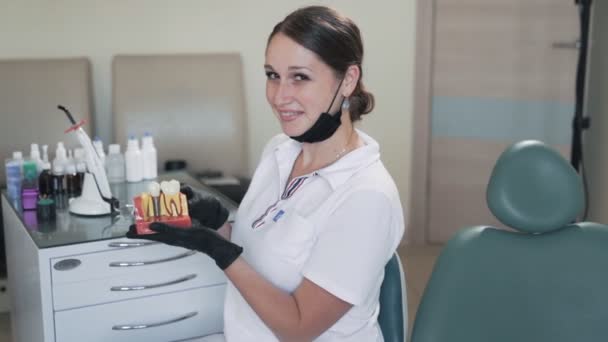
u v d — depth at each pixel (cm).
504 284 146
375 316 149
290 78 138
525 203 147
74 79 293
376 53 352
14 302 235
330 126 143
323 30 136
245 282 139
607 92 350
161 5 317
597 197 363
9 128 283
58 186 220
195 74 310
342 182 142
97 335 180
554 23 354
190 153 309
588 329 142
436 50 357
